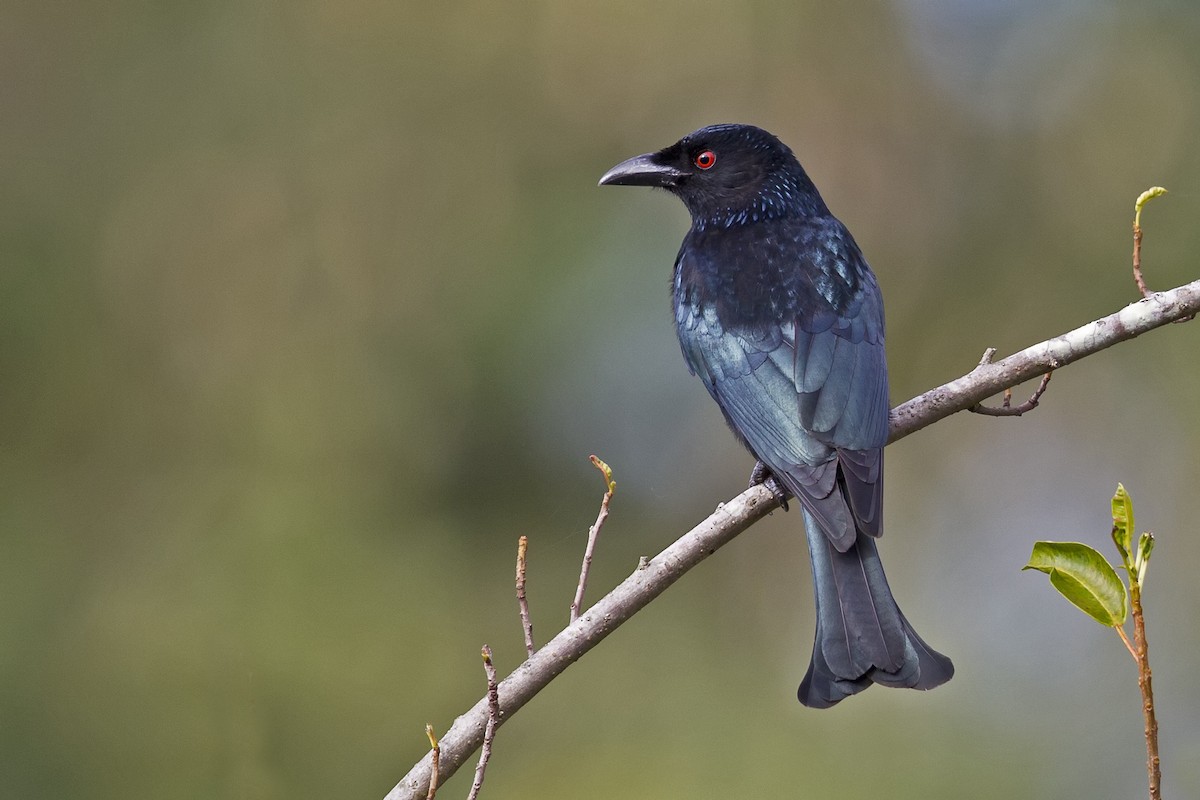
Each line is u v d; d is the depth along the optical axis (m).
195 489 13.76
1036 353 6.80
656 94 15.66
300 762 11.90
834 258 7.86
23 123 15.12
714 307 7.75
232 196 15.25
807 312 7.52
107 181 15.18
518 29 15.61
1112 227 15.20
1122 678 13.21
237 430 14.23
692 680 12.92
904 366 15.47
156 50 15.56
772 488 6.81
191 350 14.77
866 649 6.05
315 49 15.58
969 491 15.12
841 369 7.24
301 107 15.48
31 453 13.98
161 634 12.34
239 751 11.91
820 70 15.89
